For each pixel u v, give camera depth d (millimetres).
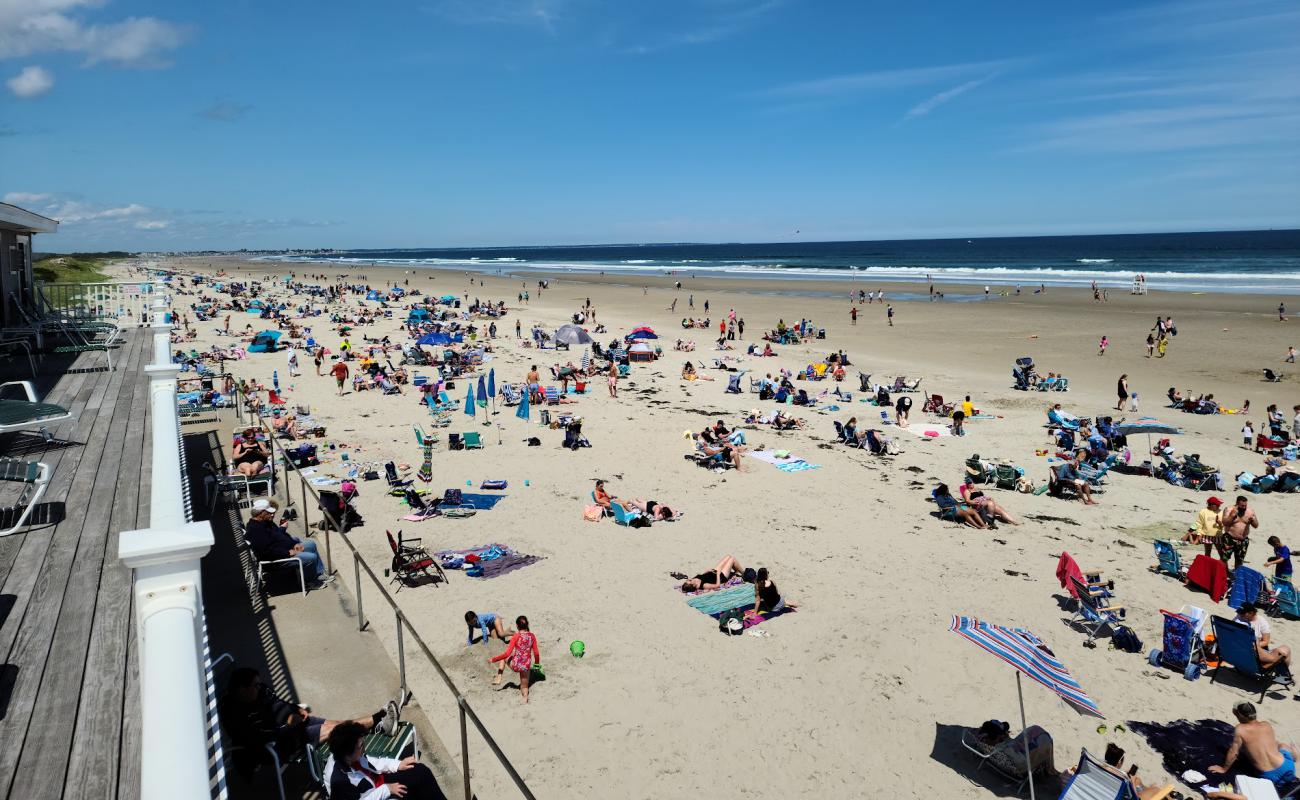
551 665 10695
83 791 4359
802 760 8953
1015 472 18750
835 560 14438
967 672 10805
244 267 177875
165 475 6242
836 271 120500
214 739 4477
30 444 10336
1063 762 9008
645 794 8320
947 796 8445
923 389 31172
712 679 10484
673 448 22094
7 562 7008
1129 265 120812
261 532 8656
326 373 33156
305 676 6805
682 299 74812
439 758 6105
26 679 5336
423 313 52594
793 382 32625
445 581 13117
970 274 104688
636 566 13969
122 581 6730
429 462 18422
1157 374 33688
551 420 25062
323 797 5301
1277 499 18219
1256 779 8242
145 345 18266
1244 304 59250
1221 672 10891
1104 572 14141
